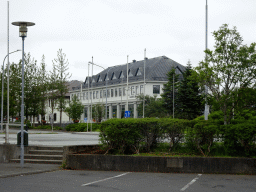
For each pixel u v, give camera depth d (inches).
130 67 3740.2
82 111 2861.7
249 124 559.8
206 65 618.2
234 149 575.8
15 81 2723.9
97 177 498.6
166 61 3494.1
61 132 2261.3
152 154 591.8
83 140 1187.9
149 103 2687.0
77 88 4473.4
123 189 400.8
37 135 1638.8
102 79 4067.4
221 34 624.1
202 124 580.4
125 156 572.7
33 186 414.6
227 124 614.2
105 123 613.0
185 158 554.3
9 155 682.2
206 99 642.2
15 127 783.1
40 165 627.5
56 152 691.4
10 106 2426.2
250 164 542.0
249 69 602.2
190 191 391.9
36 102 2797.7
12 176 502.3
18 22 595.8
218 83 604.7
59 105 2775.6
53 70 2733.8
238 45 619.8
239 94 596.7
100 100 3991.1
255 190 401.4
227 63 612.7
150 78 3284.9
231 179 488.7
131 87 3472.0
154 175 525.0
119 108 3681.1
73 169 589.0
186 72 2342.5
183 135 605.6
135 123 604.4
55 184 431.5
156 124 609.3
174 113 2427.4
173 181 466.3
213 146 596.1
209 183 450.9
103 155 580.1
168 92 2561.5
